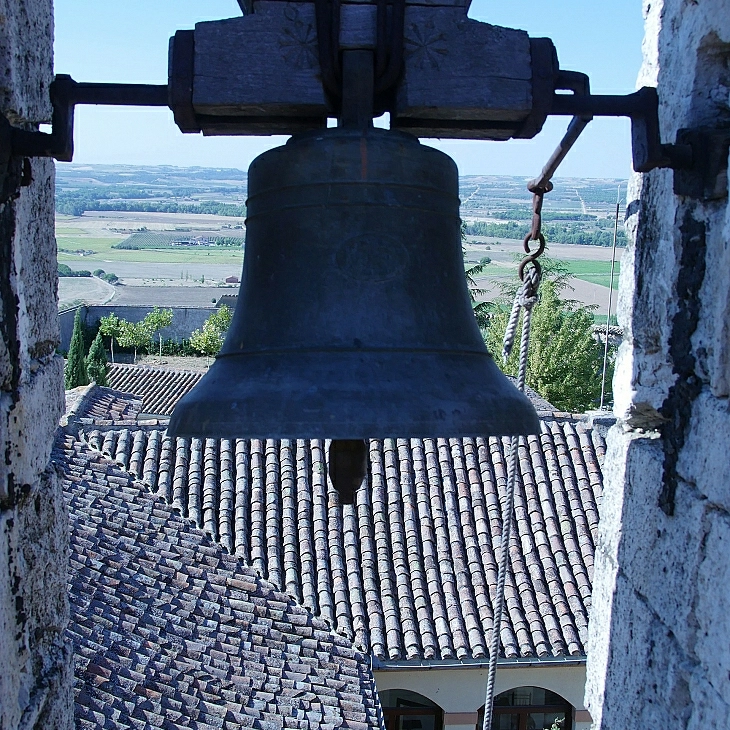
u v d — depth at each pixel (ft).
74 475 30.73
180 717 20.45
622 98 7.37
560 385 99.04
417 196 7.84
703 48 7.45
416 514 33.76
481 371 7.95
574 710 32.71
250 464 34.24
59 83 7.04
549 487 35.45
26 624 7.16
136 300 248.52
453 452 36.17
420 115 7.54
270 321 7.86
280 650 25.67
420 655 29.78
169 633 23.89
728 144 7.00
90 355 104.58
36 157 7.06
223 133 8.13
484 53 7.32
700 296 7.55
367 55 7.30
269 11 7.27
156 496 31.42
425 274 7.96
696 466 7.53
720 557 7.07
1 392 6.63
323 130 7.70
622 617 9.04
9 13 6.40
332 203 7.72
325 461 34.76
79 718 18.74
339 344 7.59
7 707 6.57
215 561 28.96
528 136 7.93
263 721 21.63
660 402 8.27
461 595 31.55
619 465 9.35
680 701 7.71
